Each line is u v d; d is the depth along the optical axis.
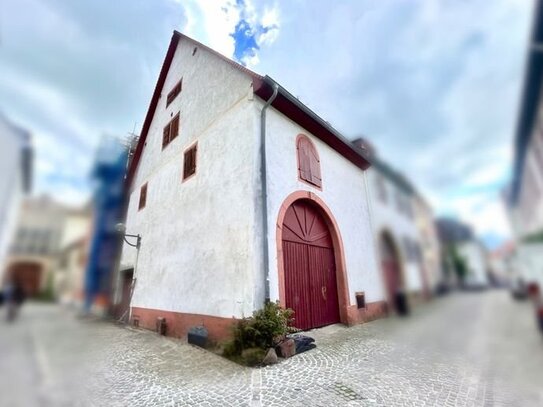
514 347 3.12
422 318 6.48
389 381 3.78
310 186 7.52
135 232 10.09
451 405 3.09
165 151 9.77
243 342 4.85
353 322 7.45
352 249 8.48
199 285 6.37
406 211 9.59
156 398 3.40
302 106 7.23
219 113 7.49
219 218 6.37
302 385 3.72
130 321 8.55
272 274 5.67
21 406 0.85
